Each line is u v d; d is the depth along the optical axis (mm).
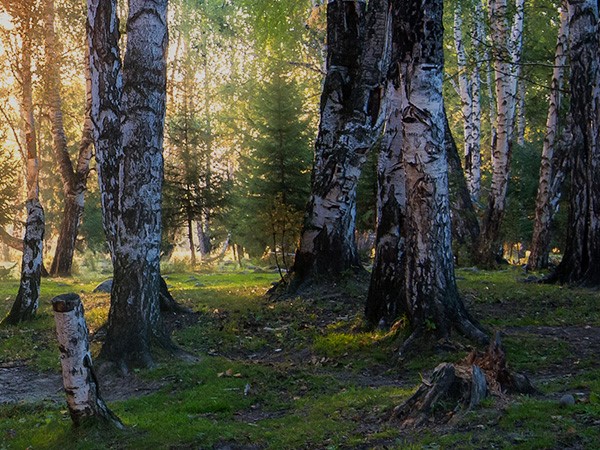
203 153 29922
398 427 6074
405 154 9688
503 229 27281
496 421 5723
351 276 14820
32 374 9883
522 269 21891
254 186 25469
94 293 17812
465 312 9648
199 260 33562
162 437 6363
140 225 9688
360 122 14789
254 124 26250
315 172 15258
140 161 9688
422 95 9508
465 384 6293
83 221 36094
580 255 16391
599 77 15508
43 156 37656
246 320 12758
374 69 14664
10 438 6875
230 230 30188
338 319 12336
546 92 32031
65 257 27016
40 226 13867
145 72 9672
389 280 10898
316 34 28078
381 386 8094
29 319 13586
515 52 24031
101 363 9375
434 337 9312
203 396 7945
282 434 6348
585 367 8258
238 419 7184
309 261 15094
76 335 6492
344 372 9078
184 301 15094
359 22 15062
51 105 26062
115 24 11500
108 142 11172
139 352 9469
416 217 9617
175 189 29234
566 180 27859
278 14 22281
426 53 9492
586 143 16344
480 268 23297
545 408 5922
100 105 11344
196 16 38656
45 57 19281
